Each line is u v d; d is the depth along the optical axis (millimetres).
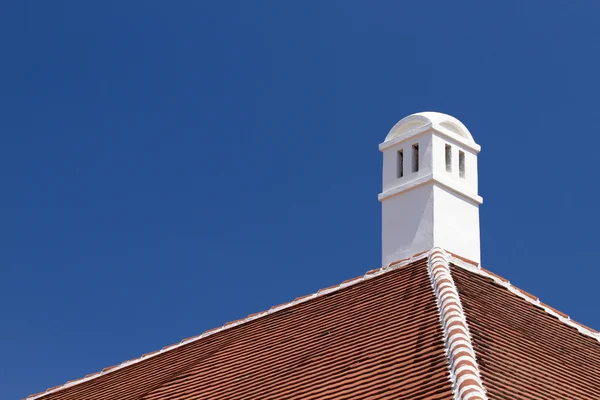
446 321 20719
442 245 25828
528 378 20219
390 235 26750
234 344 26156
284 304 26859
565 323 25688
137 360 29484
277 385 21953
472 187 27172
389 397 18859
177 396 24156
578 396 20844
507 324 22891
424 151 26766
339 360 21703
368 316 23391
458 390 17859
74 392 29766
